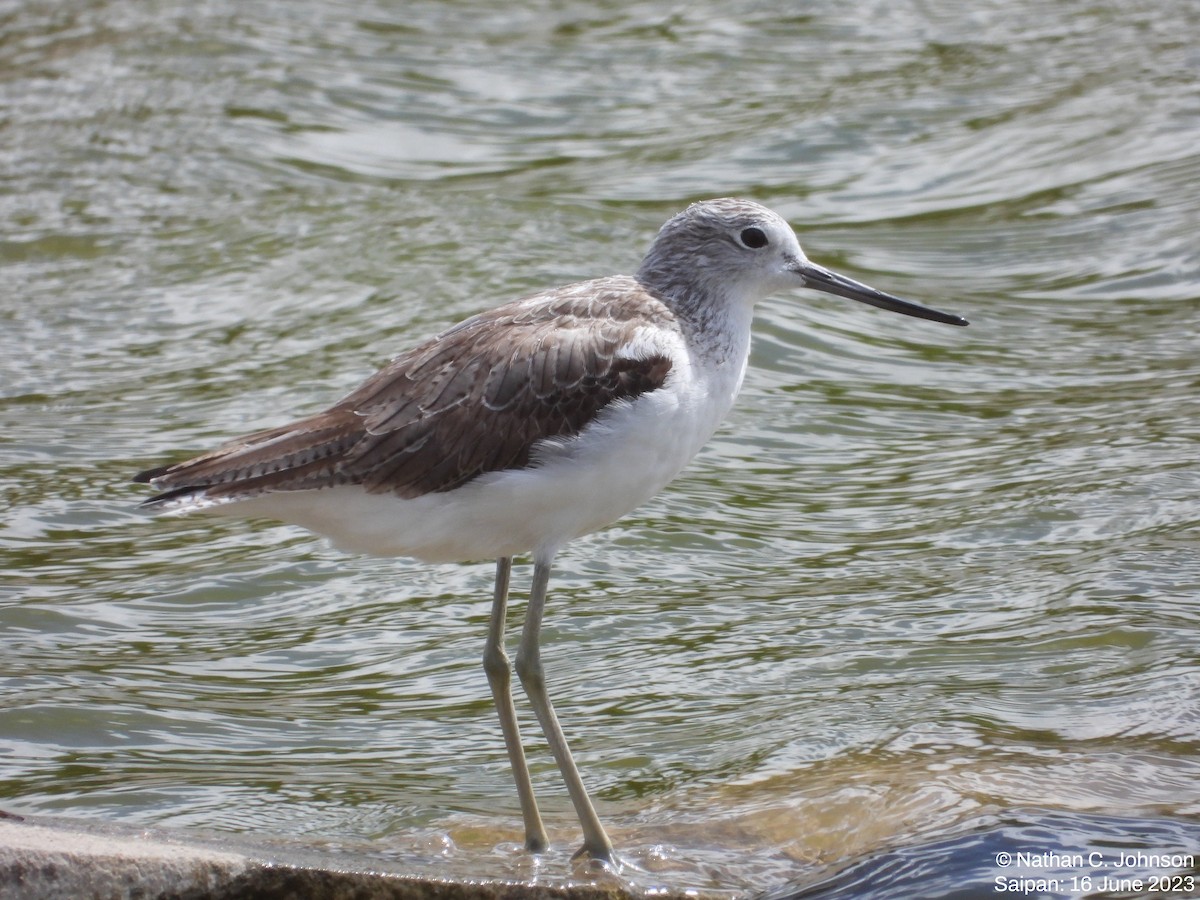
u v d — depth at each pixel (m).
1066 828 9.33
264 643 12.46
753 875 9.16
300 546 14.02
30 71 24.17
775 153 22.09
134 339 17.70
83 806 10.08
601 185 21.28
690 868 9.22
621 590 13.17
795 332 17.88
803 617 12.56
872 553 13.59
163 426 15.88
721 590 13.12
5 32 25.64
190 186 21.11
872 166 21.75
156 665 12.07
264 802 10.17
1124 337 17.66
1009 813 9.53
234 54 24.80
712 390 9.85
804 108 23.27
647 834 9.65
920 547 13.64
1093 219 20.19
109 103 23.17
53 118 22.70
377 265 19.14
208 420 15.98
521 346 9.23
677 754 10.75
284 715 11.40
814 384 16.94
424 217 20.28
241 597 13.17
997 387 16.73
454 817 9.99
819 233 20.11
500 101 23.80
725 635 12.38
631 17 26.77
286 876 8.20
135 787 10.33
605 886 8.84
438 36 25.98
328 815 10.02
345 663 12.17
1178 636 11.84
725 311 10.19
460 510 9.15
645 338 9.42
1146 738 10.55
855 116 22.91
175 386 16.69
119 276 18.97
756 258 10.23
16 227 19.92
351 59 24.94
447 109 23.53
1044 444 15.35
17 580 13.29
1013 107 23.00
